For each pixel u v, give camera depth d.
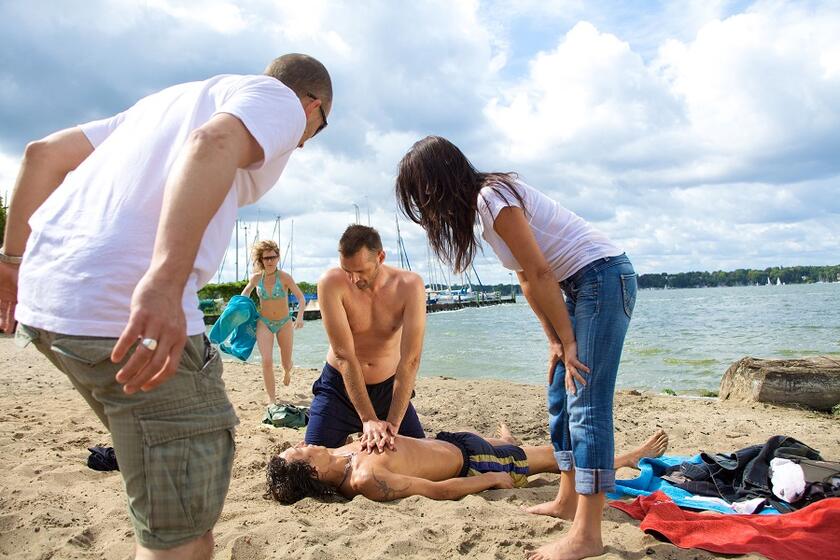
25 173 1.96
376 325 4.54
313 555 3.02
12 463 4.57
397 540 3.17
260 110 1.71
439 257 3.23
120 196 1.67
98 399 1.68
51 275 1.64
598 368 3.01
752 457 4.21
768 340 18.61
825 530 3.19
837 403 7.61
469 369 13.50
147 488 1.65
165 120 1.79
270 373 7.52
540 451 4.76
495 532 3.32
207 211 1.51
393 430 4.27
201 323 1.73
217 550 3.19
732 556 2.97
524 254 3.00
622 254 3.18
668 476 4.39
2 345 15.23
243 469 4.67
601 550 2.96
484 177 3.11
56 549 3.16
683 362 13.73
